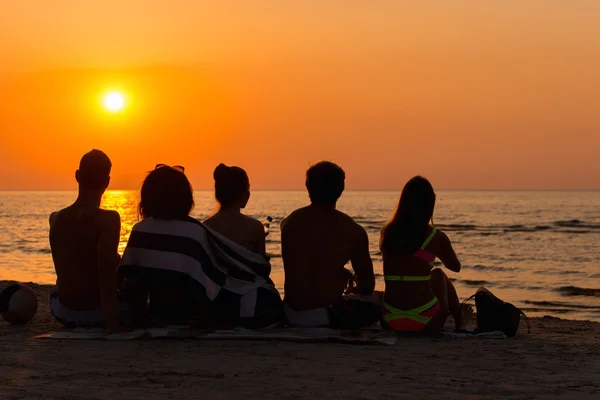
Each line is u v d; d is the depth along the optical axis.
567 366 5.59
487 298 7.18
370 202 197.12
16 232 54.88
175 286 6.30
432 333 6.95
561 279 26.36
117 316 6.31
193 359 5.50
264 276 6.68
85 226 6.33
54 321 7.62
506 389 4.75
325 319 6.64
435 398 4.47
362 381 4.90
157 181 6.25
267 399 4.36
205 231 6.32
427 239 6.82
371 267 6.85
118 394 4.41
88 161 6.34
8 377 4.86
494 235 55.91
